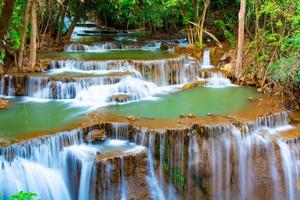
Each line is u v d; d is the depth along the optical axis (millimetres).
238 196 10617
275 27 15234
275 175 10625
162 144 9891
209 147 10250
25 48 16422
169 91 14094
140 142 10078
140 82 13680
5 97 13180
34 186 9234
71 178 9578
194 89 14367
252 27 16844
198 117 11148
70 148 9805
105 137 10312
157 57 15836
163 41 21578
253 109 12031
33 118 11156
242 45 15055
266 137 10680
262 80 14266
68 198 9594
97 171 9148
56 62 14859
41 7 17797
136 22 25312
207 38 19891
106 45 19625
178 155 10039
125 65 14602
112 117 11109
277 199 10742
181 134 9984
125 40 22203
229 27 19422
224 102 12766
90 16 27422
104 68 14602
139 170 9641
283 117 11656
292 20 13438
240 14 14773
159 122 10633
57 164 9719
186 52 17266
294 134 10977
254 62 14969
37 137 9602
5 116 11312
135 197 9625
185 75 15188
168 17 23938
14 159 9164
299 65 12562
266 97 13312
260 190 10695
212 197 10375
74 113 11570
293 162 10672
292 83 12914
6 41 14656
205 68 15992
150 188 9789
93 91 12922
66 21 24844
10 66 14594
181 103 12617
